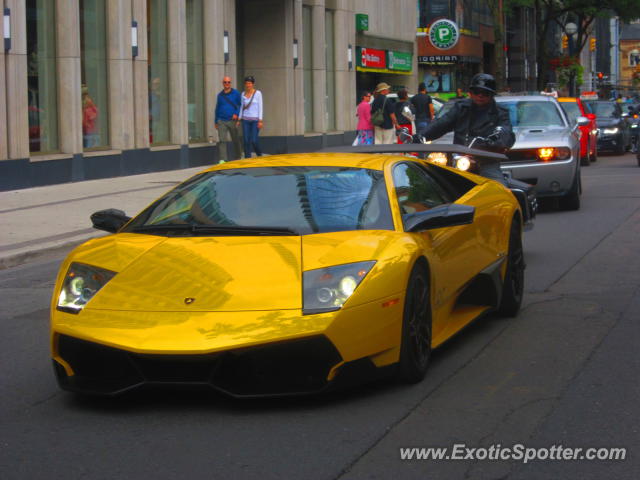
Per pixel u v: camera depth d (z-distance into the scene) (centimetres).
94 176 1858
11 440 455
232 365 470
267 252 508
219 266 499
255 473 405
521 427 464
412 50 3828
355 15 3244
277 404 500
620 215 1345
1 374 586
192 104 2262
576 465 414
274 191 577
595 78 7631
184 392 523
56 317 493
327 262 495
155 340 462
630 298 785
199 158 2244
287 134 2628
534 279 875
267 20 2611
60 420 484
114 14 1908
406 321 512
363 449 433
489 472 406
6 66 1602
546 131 1405
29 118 1709
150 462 420
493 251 677
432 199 623
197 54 2272
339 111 3038
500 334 666
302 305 471
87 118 1864
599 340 644
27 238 1134
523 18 5900
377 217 550
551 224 1262
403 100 2045
